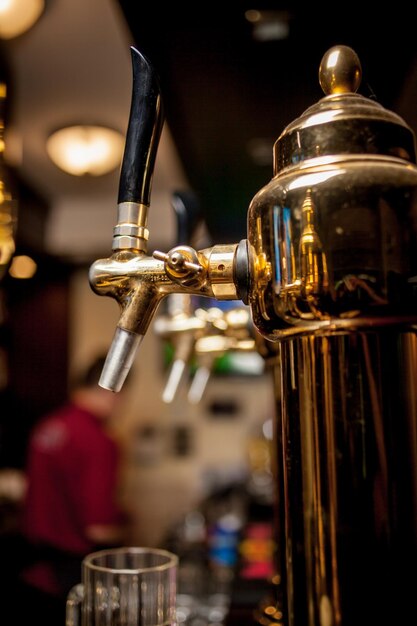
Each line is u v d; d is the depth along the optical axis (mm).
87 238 4555
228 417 5156
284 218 425
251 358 5098
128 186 503
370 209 403
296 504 434
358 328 418
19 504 3670
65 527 2648
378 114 450
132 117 511
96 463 2711
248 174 2021
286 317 431
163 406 5172
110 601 668
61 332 4797
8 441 4613
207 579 1600
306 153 447
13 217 1257
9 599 1227
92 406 2848
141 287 490
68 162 3484
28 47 2479
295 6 1149
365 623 397
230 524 2121
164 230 4156
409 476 408
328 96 485
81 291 4949
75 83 2777
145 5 1175
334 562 406
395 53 1161
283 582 619
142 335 505
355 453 409
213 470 4992
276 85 1447
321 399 424
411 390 417
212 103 1529
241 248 470
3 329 4672
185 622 1272
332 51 501
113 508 2770
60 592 1338
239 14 1190
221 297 489
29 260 4449
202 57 1340
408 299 404
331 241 406
